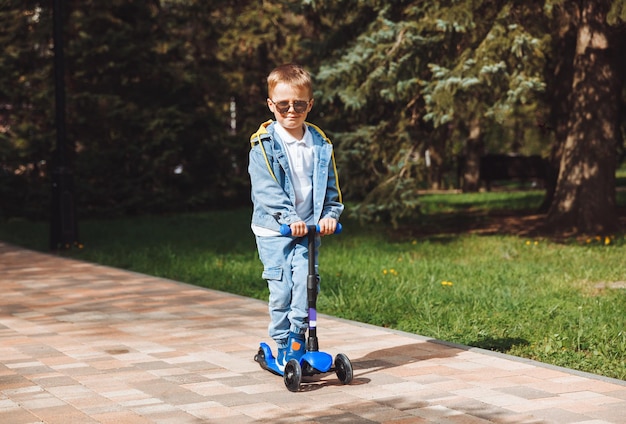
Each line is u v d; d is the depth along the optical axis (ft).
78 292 30.60
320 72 48.21
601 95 49.21
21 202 73.56
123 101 75.25
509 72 43.62
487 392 16.33
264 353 18.31
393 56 46.62
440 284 31.40
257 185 16.98
